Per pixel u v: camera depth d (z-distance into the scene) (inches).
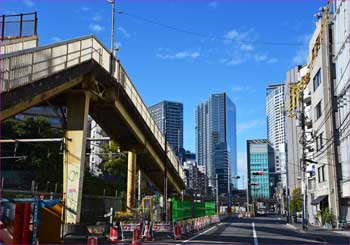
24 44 1132.5
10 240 658.2
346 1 1769.2
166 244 916.6
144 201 1774.1
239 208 5625.0
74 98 1235.9
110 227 1097.4
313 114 2409.0
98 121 1566.2
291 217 2696.9
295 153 3981.3
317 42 2306.8
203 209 2080.5
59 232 829.2
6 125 2317.9
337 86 1972.2
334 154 1991.9
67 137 1216.8
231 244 929.5
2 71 828.6
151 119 1866.4
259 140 5093.5
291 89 3253.0
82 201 1298.0
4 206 680.4
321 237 1227.9
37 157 2321.6
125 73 1476.4
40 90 964.0
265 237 1181.7
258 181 6515.8
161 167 2156.7
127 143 1833.2
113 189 2834.6
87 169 2874.0
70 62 1091.3
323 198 2064.5
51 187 2292.1
